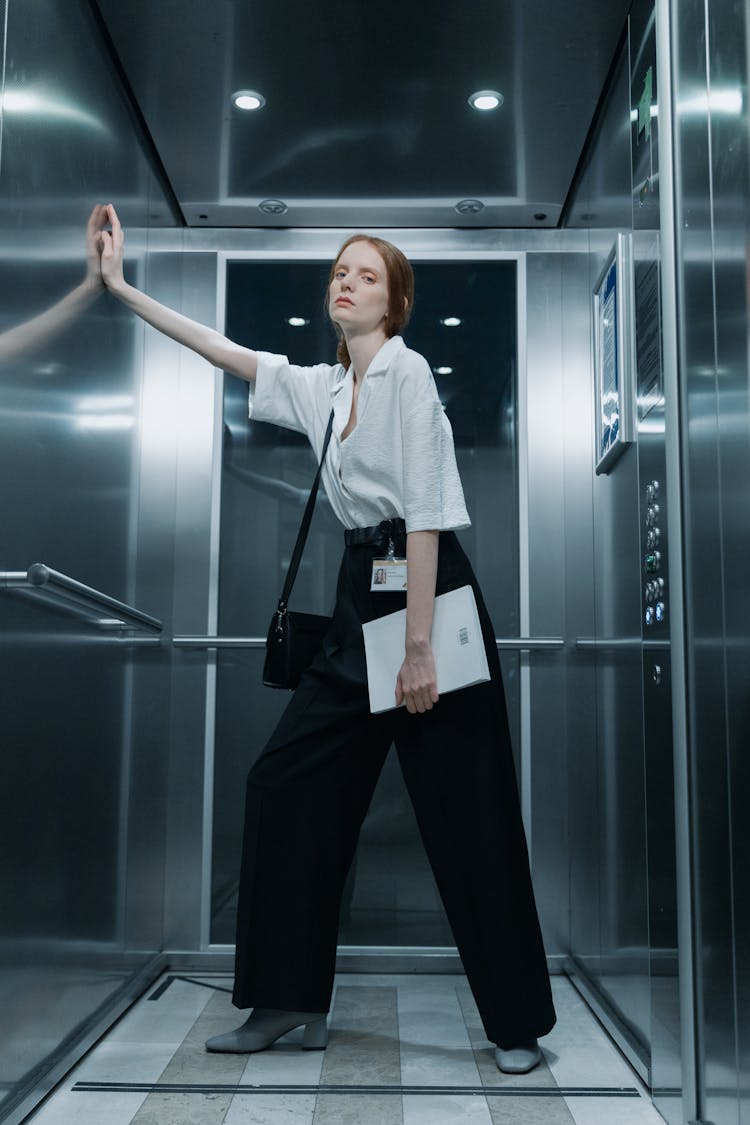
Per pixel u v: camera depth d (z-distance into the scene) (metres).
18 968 1.92
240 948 2.31
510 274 3.39
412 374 2.29
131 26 2.49
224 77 2.68
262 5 2.42
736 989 1.80
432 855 2.33
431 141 2.94
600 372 2.73
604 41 2.54
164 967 3.09
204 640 3.20
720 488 1.90
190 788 3.18
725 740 1.86
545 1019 2.26
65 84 2.22
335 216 3.33
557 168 3.08
